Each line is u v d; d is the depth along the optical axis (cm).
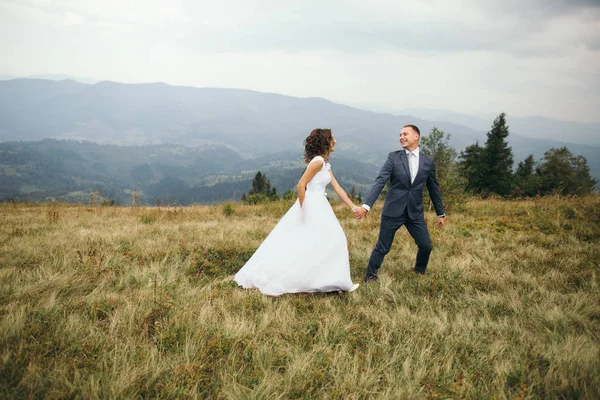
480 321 357
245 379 258
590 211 896
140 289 410
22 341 275
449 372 274
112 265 488
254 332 321
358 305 398
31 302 350
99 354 275
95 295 383
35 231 724
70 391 228
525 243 670
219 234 709
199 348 290
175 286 430
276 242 437
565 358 280
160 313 343
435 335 323
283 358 289
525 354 298
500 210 1088
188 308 357
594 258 557
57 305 346
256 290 418
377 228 811
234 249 596
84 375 247
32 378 238
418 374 267
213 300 386
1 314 320
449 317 376
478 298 414
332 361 281
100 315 349
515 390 258
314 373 264
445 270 512
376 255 471
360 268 541
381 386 262
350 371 270
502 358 295
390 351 305
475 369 280
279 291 413
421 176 450
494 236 729
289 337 318
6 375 241
